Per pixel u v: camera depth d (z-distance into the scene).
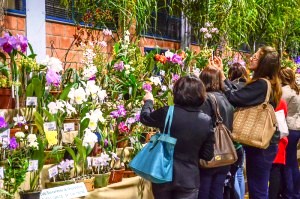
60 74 3.38
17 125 2.84
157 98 3.84
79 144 2.80
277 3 6.73
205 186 2.80
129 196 3.21
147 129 3.79
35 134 2.83
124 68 3.70
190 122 2.46
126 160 3.40
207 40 5.54
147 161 2.47
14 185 2.47
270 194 3.81
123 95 3.69
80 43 4.19
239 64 3.63
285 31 7.61
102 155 3.01
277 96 3.06
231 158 2.77
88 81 3.05
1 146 2.58
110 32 4.12
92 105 3.12
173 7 5.86
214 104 2.81
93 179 2.95
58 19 4.25
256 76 3.03
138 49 4.20
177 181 2.46
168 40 5.86
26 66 2.94
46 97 2.96
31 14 3.89
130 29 4.97
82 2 4.38
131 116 3.42
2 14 3.57
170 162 2.46
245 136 2.97
